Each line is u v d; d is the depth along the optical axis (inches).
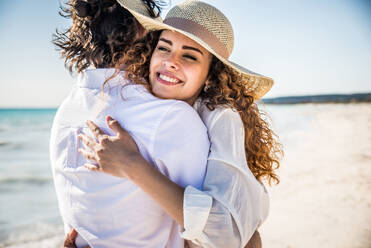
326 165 373.1
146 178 46.9
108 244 50.7
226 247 48.1
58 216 315.9
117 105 52.4
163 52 59.1
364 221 191.2
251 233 52.8
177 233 55.7
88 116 53.7
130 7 61.5
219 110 58.2
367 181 279.6
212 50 56.2
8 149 861.8
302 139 696.4
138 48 60.6
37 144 943.0
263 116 75.7
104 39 59.3
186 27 58.4
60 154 55.6
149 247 52.5
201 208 46.8
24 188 461.4
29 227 277.9
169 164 49.7
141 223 51.6
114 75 54.1
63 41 62.2
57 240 242.7
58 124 57.2
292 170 358.3
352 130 799.7
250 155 70.3
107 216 50.8
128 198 50.6
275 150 77.6
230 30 63.2
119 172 48.0
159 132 49.6
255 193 54.1
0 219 305.1
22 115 2425.0
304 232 182.9
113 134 51.3
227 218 47.7
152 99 52.1
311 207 224.2
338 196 243.9
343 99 3093.0
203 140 53.1
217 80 64.5
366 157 398.0
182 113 51.3
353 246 160.7
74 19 61.0
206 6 60.6
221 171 51.2
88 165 50.4
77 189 52.8
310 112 1852.9
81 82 57.3
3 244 234.1
